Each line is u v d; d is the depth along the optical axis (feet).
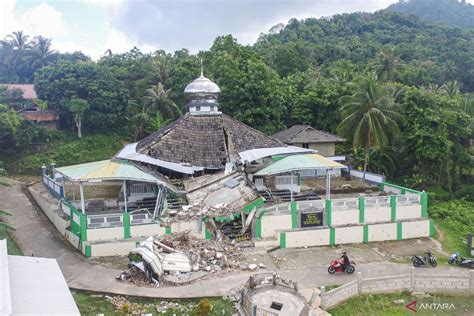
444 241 88.79
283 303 53.67
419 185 140.05
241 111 153.28
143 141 113.09
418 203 90.07
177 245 73.92
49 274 42.19
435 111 133.18
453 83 202.80
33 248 79.30
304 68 229.45
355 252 79.82
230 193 86.43
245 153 97.50
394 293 65.51
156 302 58.95
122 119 182.19
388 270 71.56
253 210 81.71
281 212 82.28
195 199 85.76
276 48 241.96
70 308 35.65
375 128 115.24
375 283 64.49
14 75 269.44
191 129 104.27
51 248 79.20
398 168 148.05
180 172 93.76
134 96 198.08
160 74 192.54
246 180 91.86
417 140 132.67
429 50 283.59
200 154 99.55
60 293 38.32
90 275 66.85
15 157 152.56
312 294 59.57
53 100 171.94
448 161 139.23
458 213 111.75
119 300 59.47
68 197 103.09
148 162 91.50
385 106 120.26
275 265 72.18
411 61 254.88
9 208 104.78
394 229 86.89
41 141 163.02
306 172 127.65
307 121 164.14
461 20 623.36
